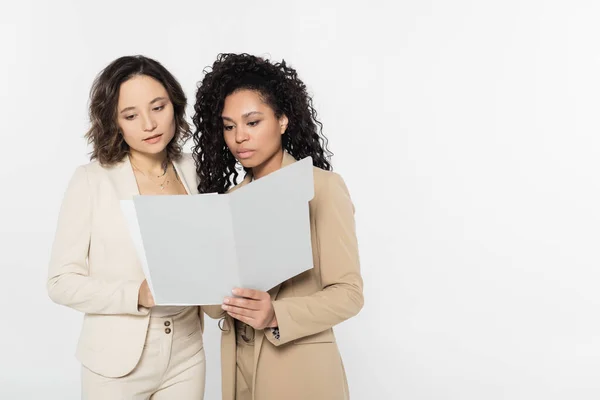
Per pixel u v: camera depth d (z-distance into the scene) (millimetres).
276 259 1475
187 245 1412
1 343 3660
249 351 1678
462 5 4051
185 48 3643
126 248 1716
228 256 1424
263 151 1637
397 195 4059
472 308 4066
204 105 1766
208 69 3645
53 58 3631
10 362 3598
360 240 4043
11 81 3652
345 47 3912
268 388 1622
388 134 4027
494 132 4141
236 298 1481
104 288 1652
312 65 3881
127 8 3605
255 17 3756
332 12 3875
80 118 3619
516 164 4168
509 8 4105
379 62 3975
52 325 3729
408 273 4078
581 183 4215
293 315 1537
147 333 1735
